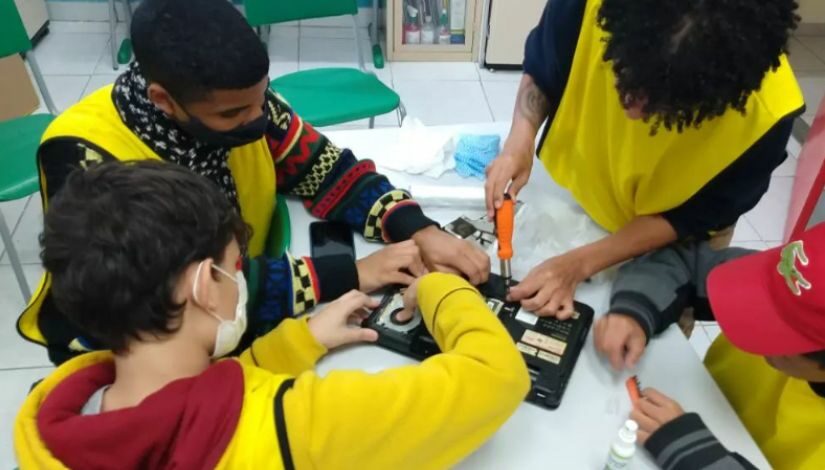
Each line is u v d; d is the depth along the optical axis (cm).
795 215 221
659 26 77
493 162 119
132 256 60
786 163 261
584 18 105
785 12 77
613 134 104
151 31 78
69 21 338
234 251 70
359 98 206
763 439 91
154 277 61
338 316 90
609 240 104
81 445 57
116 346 64
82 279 61
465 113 289
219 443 59
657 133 96
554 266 99
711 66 75
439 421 69
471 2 306
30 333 88
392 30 313
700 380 89
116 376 67
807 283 72
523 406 84
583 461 77
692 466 74
